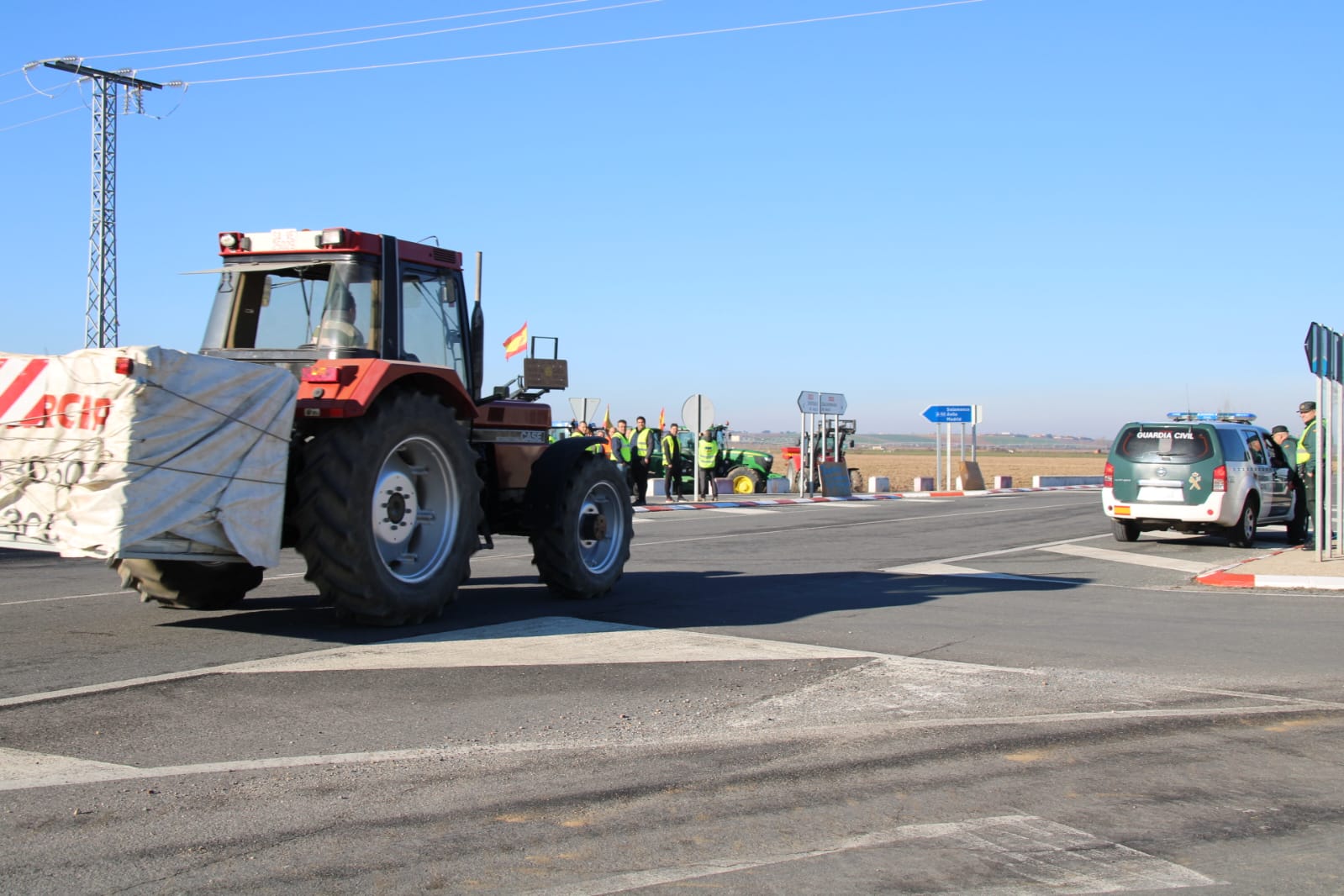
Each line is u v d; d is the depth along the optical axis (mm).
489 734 5121
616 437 24328
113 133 28688
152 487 6285
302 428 7535
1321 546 13336
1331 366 12914
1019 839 3932
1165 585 11344
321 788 4328
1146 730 5340
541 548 9211
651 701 5797
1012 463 94562
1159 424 15852
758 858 3717
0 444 6508
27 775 4410
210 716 5316
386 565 7527
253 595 9609
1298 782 4605
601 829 3961
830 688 6148
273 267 8078
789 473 34656
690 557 13789
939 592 10453
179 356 6363
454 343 8805
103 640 7211
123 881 3447
